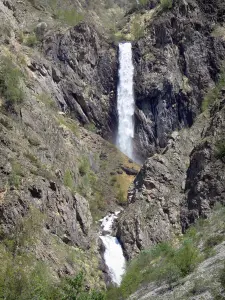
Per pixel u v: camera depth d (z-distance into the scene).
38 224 50.75
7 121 60.75
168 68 90.00
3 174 51.56
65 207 55.88
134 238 60.94
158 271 46.03
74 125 81.69
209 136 67.38
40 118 68.75
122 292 48.09
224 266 35.19
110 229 64.38
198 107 86.19
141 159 87.19
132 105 90.38
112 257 59.62
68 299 34.16
